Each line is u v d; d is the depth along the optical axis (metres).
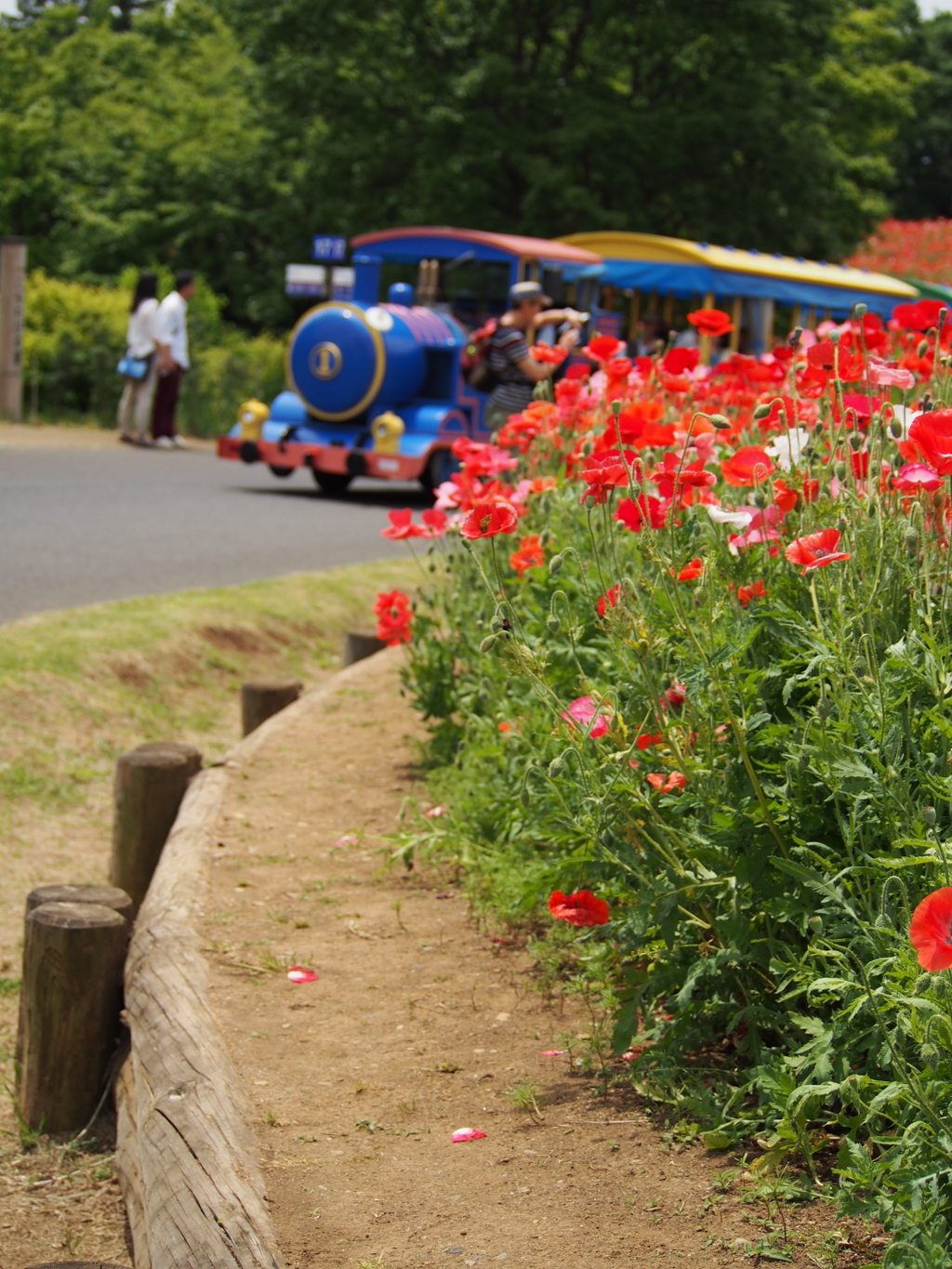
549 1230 2.27
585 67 28.59
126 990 3.42
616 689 2.76
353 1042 3.07
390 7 27.73
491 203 28.17
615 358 4.45
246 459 15.10
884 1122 2.34
